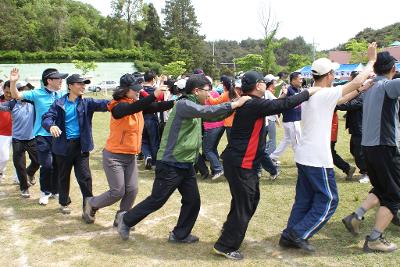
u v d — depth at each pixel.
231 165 4.16
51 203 6.25
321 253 4.37
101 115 20.12
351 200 6.13
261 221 5.35
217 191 6.80
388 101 4.27
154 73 7.77
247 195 4.18
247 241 4.73
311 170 4.23
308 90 4.11
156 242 4.74
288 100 3.99
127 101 4.75
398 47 42.38
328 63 4.26
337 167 7.59
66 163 5.45
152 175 8.02
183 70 59.34
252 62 43.94
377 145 4.30
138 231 5.07
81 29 77.75
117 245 4.66
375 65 4.45
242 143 4.12
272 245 4.61
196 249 4.54
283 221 5.35
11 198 6.55
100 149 10.79
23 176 6.50
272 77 8.31
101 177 7.86
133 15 79.69
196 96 4.39
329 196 4.20
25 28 70.25
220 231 5.07
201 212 5.77
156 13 79.56
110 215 5.68
